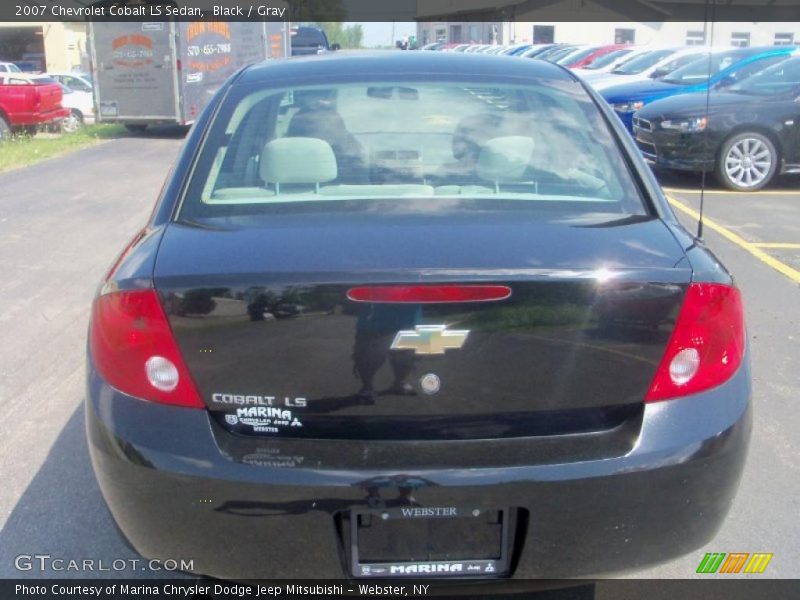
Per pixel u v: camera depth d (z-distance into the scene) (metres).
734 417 2.55
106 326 2.54
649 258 2.54
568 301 2.41
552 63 3.99
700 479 2.49
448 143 3.28
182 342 2.45
